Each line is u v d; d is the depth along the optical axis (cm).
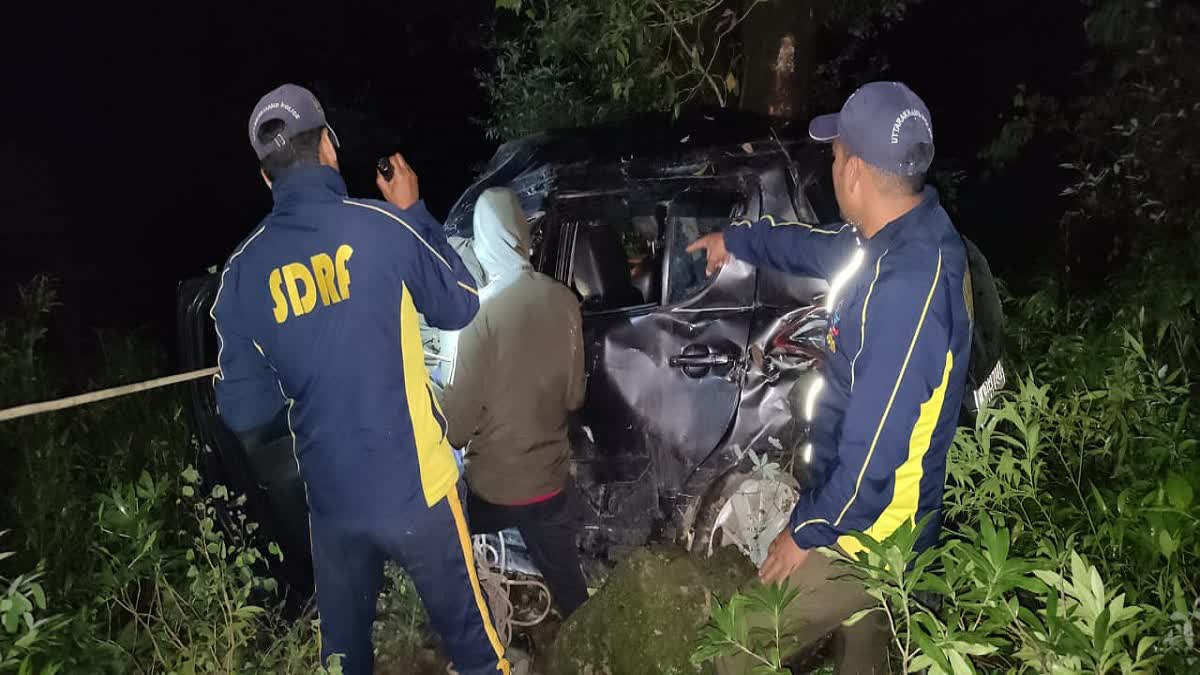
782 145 395
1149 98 659
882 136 244
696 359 382
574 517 378
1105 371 404
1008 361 442
